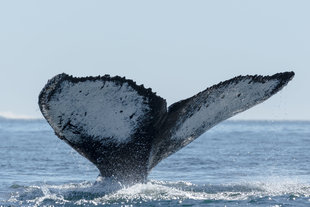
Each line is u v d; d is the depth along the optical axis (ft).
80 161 221.05
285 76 106.52
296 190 123.03
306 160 217.15
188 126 107.14
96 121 103.55
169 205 104.94
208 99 105.70
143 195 110.93
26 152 268.00
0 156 242.37
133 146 107.45
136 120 104.06
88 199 108.37
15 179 158.71
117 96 101.86
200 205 105.81
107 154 108.58
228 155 246.27
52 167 195.72
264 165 199.21
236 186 128.77
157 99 102.89
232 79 105.70
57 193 115.96
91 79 100.53
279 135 479.00
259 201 110.11
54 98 99.40
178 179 157.89
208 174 171.32
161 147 109.50
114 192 110.93
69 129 103.60
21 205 107.76
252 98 106.42
